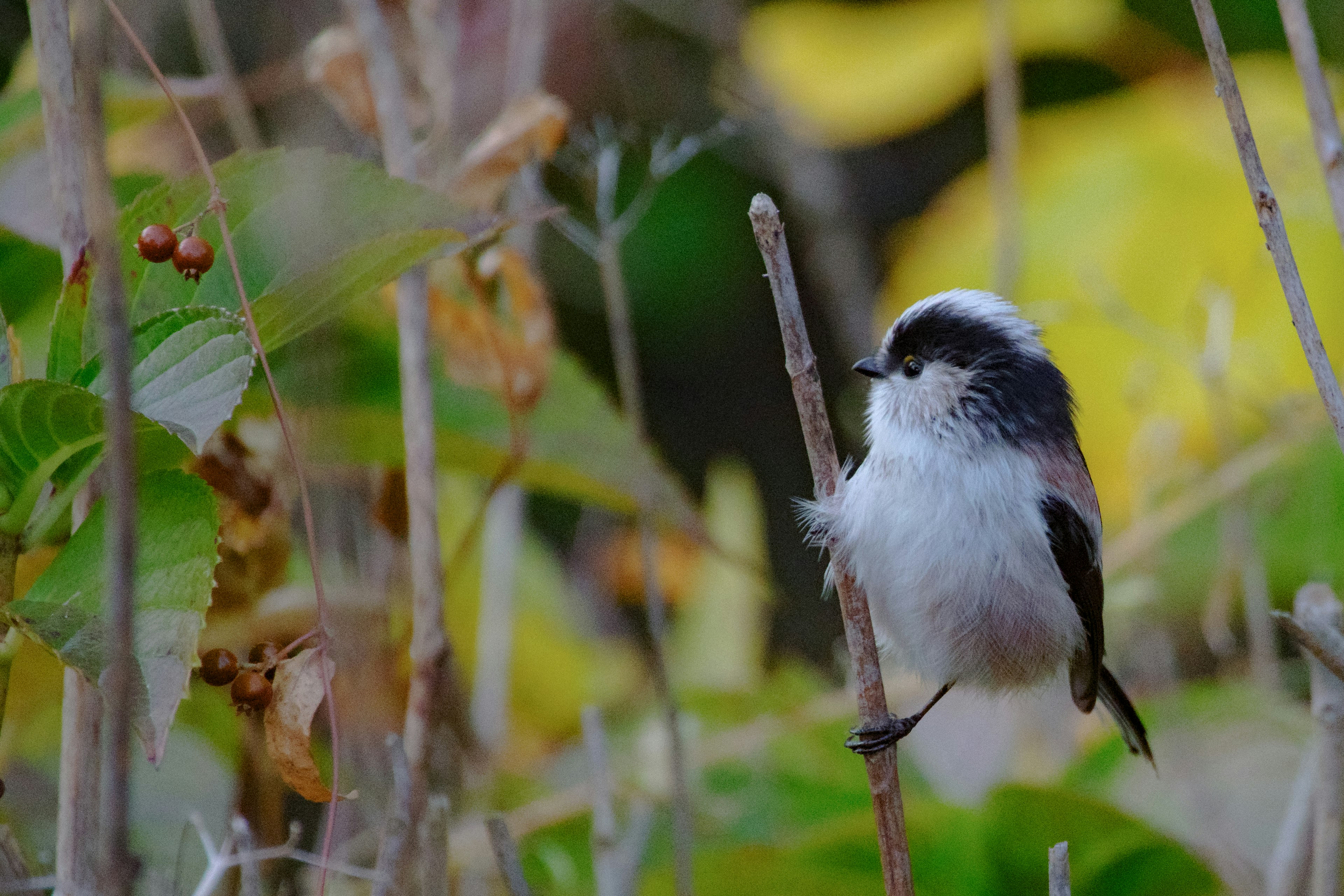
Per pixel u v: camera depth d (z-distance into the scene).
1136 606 9.14
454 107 7.50
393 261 4.47
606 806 6.19
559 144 7.85
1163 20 12.66
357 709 5.92
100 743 4.71
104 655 3.67
